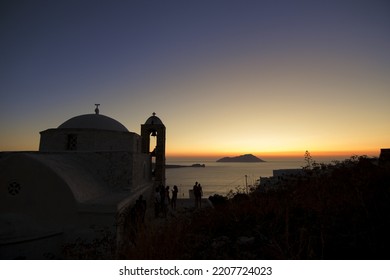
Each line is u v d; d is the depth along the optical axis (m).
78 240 10.05
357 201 5.61
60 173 10.98
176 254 5.18
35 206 10.61
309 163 10.44
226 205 8.98
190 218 8.34
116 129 19.11
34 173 10.79
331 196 6.29
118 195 13.16
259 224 6.40
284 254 4.43
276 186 10.65
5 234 9.26
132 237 8.82
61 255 9.57
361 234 4.49
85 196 11.45
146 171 21.61
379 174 6.78
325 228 5.05
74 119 18.73
